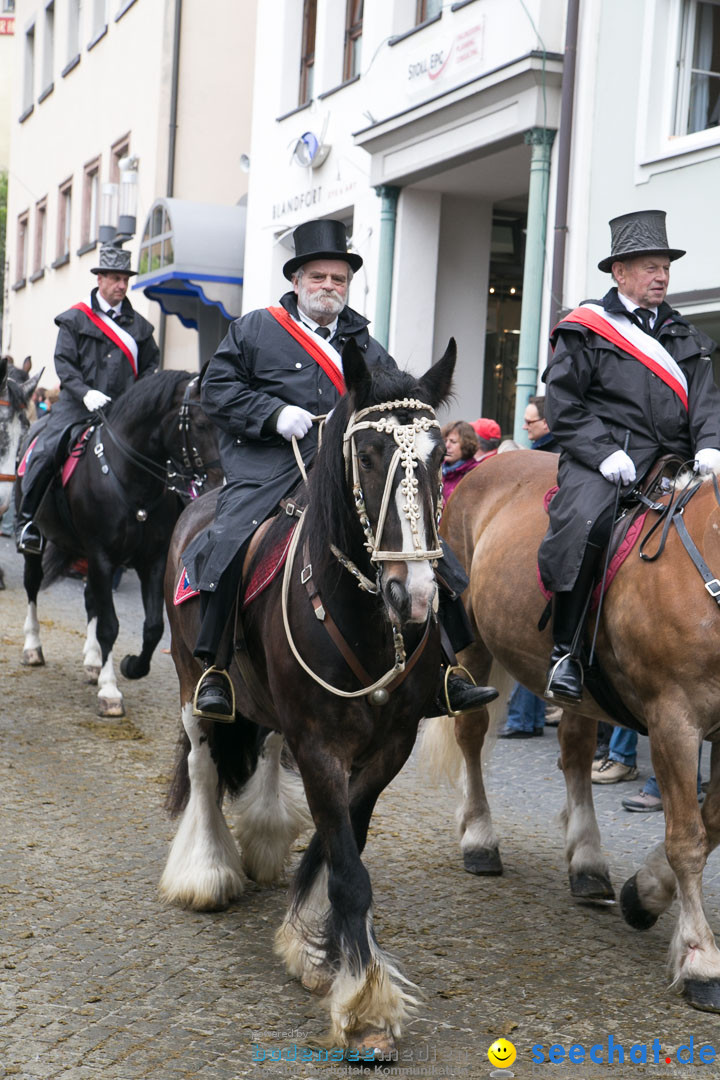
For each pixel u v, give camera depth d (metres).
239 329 4.58
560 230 10.46
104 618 8.02
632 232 4.76
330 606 3.78
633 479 4.52
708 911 4.98
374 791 4.05
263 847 5.10
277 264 16.05
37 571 9.19
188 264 16.81
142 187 20.33
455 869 5.41
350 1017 3.62
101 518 7.86
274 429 4.32
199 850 4.84
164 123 19.56
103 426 8.02
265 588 4.18
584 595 4.52
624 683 4.50
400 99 12.96
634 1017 3.95
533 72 10.45
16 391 10.80
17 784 6.30
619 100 9.96
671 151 9.41
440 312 13.48
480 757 5.50
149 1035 3.70
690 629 4.05
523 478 5.46
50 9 27.23
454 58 11.84
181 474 7.63
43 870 5.10
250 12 19.81
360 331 4.68
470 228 13.55
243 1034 3.74
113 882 5.02
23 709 7.93
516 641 5.05
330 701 3.79
